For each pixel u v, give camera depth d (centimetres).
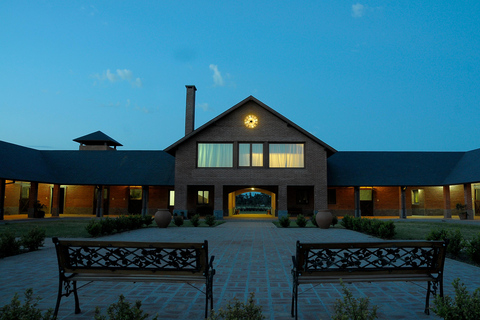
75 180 2734
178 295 489
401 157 3027
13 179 2253
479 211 2934
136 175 2827
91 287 532
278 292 506
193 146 2545
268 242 1088
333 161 3039
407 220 2395
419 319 396
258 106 2569
